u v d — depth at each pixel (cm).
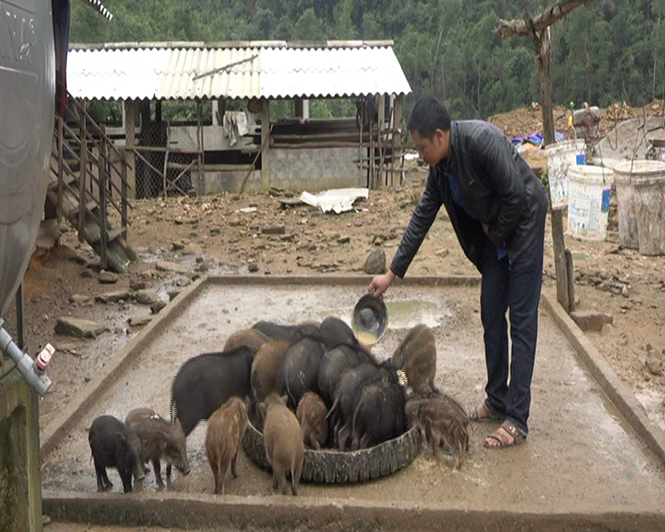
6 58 283
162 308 876
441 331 785
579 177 1254
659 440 510
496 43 5144
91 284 1028
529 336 518
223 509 436
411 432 492
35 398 355
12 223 299
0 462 344
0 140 281
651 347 746
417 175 2377
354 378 488
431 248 1205
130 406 594
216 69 2066
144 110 2088
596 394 612
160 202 1797
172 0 4850
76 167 1318
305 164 2044
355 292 952
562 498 454
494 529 427
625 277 1016
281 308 883
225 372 521
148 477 484
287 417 451
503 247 521
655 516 424
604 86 3328
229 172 2020
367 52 2167
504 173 484
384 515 430
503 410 559
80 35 3388
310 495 457
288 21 8262
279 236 1366
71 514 443
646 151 1809
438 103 488
